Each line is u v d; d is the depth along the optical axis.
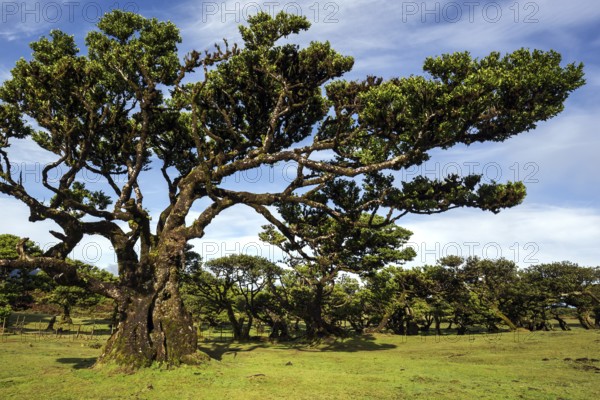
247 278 49.00
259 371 18.59
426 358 26.28
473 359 24.72
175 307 19.77
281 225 24.53
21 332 38.25
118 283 20.42
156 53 23.09
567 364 21.58
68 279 19.58
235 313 59.53
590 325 61.34
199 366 18.47
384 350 32.72
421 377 17.36
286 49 22.50
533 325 63.12
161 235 21.61
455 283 59.91
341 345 37.62
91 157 26.30
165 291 19.97
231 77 23.67
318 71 22.62
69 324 53.47
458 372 19.20
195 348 19.64
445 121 18.06
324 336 42.09
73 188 25.89
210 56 22.36
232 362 22.59
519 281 62.06
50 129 21.70
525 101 17.88
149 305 19.41
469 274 60.81
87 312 76.81
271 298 50.88
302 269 48.53
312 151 22.64
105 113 21.53
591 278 61.09
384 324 54.53
